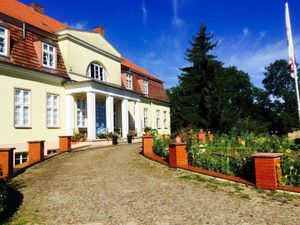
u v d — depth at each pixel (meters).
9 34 16.72
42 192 8.03
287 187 7.50
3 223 5.79
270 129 57.94
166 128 37.53
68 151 16.12
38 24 21.36
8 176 9.74
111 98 23.08
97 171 10.71
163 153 13.11
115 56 26.33
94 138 20.55
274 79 65.94
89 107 20.36
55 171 10.98
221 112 34.84
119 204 6.78
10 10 20.38
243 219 5.68
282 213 5.99
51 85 19.61
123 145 20.41
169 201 6.93
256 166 8.02
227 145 18.89
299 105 12.00
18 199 7.42
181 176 9.62
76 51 21.70
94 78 23.77
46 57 19.47
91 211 6.36
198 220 5.66
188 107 36.78
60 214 6.24
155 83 36.53
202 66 36.12
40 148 13.17
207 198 7.14
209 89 35.44
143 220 5.73
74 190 8.13
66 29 20.86
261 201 6.83
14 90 16.77
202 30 36.38
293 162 8.36
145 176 9.74
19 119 17.09
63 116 20.52
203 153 11.59
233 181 8.63
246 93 60.44
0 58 16.00
